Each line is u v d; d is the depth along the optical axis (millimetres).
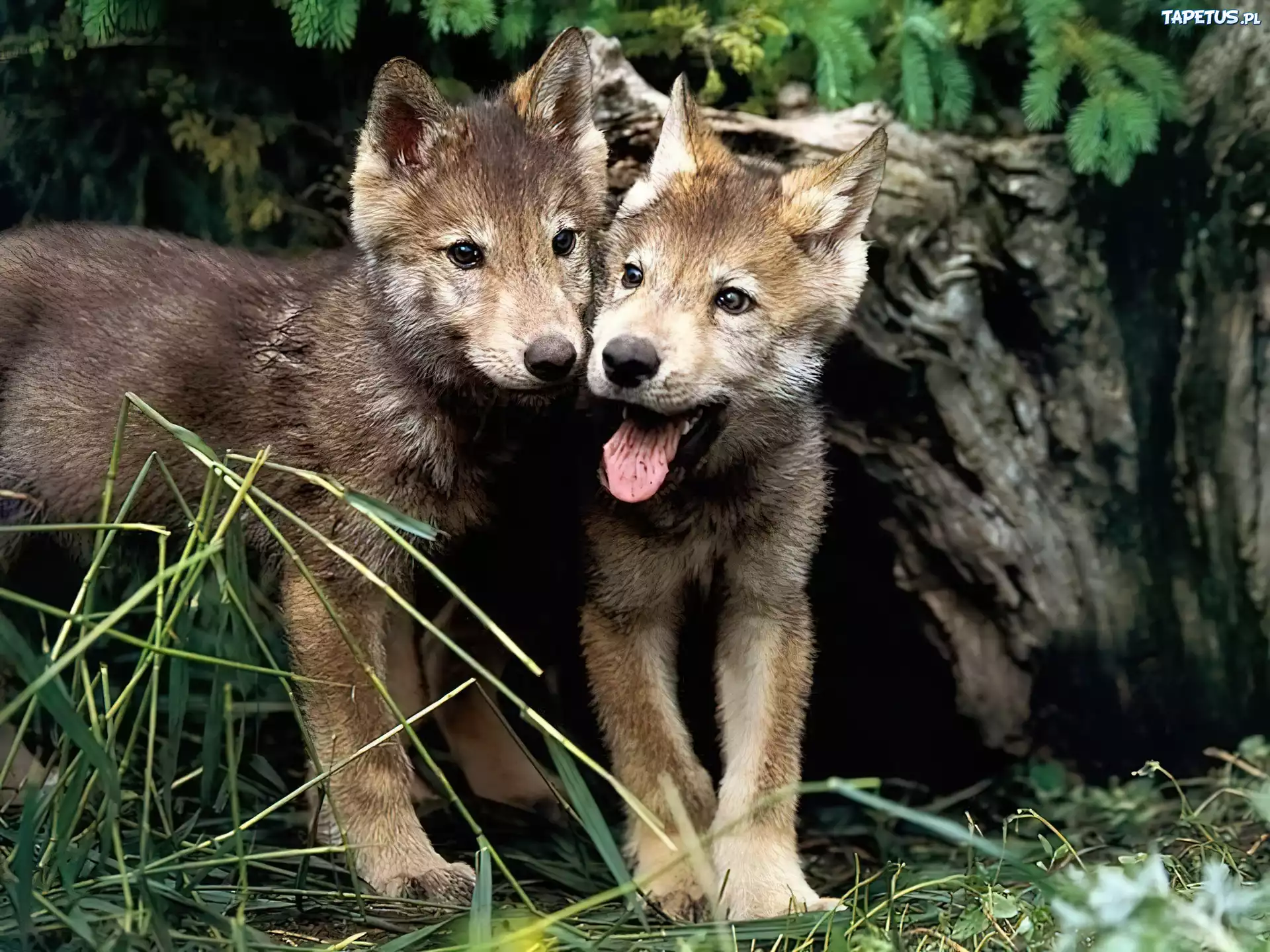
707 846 1186
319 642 1171
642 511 1202
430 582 1251
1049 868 1222
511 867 1229
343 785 1161
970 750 1488
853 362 1416
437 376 1174
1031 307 1432
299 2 1297
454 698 1317
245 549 1230
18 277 1255
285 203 1446
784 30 1373
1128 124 1341
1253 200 1380
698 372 1149
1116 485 1437
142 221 1437
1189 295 1417
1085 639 1437
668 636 1242
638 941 1066
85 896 1028
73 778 1029
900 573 1460
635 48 1398
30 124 1425
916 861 1303
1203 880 1104
